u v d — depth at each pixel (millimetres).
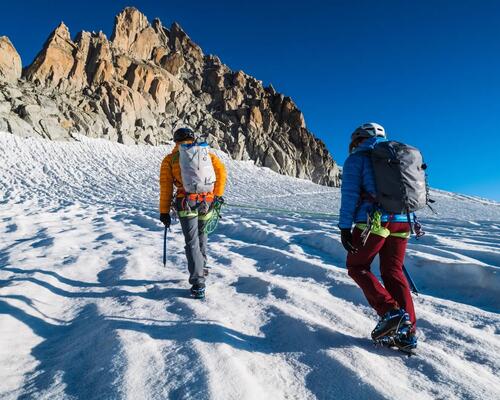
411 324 2191
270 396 1811
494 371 2104
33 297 3236
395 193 2252
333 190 41156
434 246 5051
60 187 21984
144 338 2365
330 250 5234
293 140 55094
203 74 57594
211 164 3457
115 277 3967
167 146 42969
